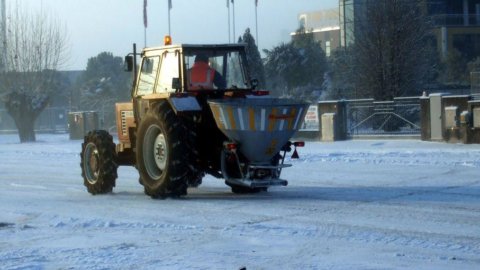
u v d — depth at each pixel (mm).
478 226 10195
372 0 35938
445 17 52281
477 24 52688
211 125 13453
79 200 13977
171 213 11906
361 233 9883
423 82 37219
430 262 8305
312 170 18266
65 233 10508
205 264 8453
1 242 9961
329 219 10961
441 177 15938
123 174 19312
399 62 34969
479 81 36125
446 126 25484
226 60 14062
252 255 8836
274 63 48531
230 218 11266
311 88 47281
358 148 24609
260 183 12867
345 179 16234
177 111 12930
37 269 8406
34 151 29562
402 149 23438
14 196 15016
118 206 12891
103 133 14938
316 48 51750
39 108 40594
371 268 8102
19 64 41500
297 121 13008
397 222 10594
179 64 13562
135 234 10289
